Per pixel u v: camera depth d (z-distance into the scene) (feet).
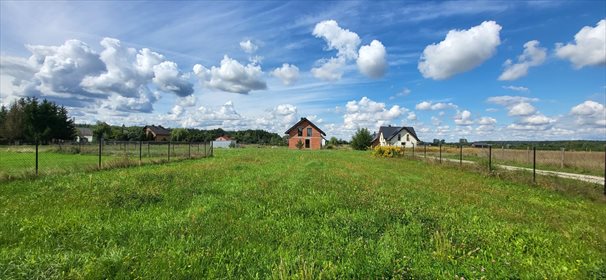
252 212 23.36
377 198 29.43
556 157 91.71
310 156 102.78
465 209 26.63
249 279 12.78
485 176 52.11
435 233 18.22
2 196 26.61
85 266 12.62
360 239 17.07
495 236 18.74
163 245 15.96
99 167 47.88
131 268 12.89
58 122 202.18
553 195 36.70
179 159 72.28
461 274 13.28
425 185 40.55
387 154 110.63
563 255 16.26
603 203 33.30
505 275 13.29
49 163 62.75
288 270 12.99
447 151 169.07
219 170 50.37
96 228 18.25
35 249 14.74
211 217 21.42
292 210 24.30
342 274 12.96
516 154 106.63
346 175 48.47
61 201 24.98
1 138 186.09
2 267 12.23
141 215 21.81
